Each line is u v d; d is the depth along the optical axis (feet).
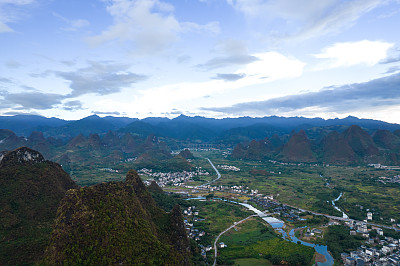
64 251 427.33
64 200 488.44
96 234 452.35
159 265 468.75
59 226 458.50
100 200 509.35
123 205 528.63
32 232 579.89
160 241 538.88
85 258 424.87
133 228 498.28
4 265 484.74
